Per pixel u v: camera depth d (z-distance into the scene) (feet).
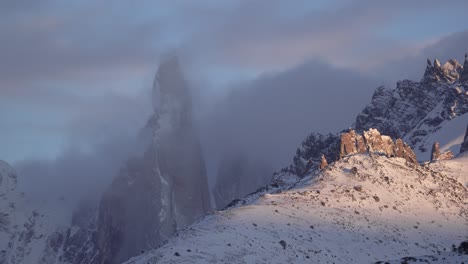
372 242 479.82
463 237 506.89
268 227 470.39
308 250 452.76
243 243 442.91
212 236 447.01
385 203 532.73
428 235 504.02
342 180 556.10
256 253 435.12
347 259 456.45
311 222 487.61
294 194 532.73
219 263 416.05
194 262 413.18
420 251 482.69
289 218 488.44
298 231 473.26
